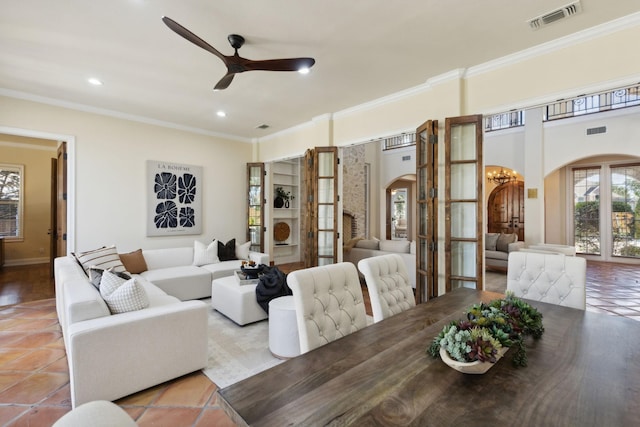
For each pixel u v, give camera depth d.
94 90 4.05
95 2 2.35
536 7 2.43
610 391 1.03
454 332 1.20
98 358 2.04
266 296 3.49
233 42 2.83
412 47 3.01
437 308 1.87
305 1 2.35
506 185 10.10
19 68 3.44
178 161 5.62
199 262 4.93
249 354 2.81
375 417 0.90
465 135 3.53
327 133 4.99
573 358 1.26
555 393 1.02
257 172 6.57
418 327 1.57
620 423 0.87
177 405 2.09
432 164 3.59
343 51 3.08
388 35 2.81
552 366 1.20
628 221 7.84
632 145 6.30
